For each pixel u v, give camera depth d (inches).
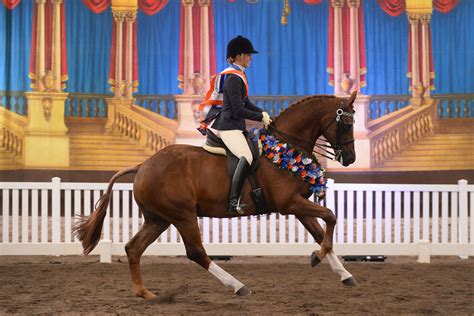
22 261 461.1
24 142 622.2
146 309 281.6
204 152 314.3
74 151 628.7
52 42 627.5
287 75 634.8
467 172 624.4
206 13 635.5
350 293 322.7
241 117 309.3
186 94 635.5
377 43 633.6
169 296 299.6
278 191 311.3
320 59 635.5
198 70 636.7
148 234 314.7
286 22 634.8
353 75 633.0
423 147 629.6
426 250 449.7
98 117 633.0
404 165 629.0
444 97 629.0
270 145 313.6
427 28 630.5
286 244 446.9
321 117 323.0
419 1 630.5
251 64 634.8
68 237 452.1
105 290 334.0
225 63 636.7
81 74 629.9
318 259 316.5
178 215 304.8
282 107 634.8
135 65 634.8
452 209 455.5
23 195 453.4
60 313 273.0
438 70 629.9
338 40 633.6
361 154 628.4
